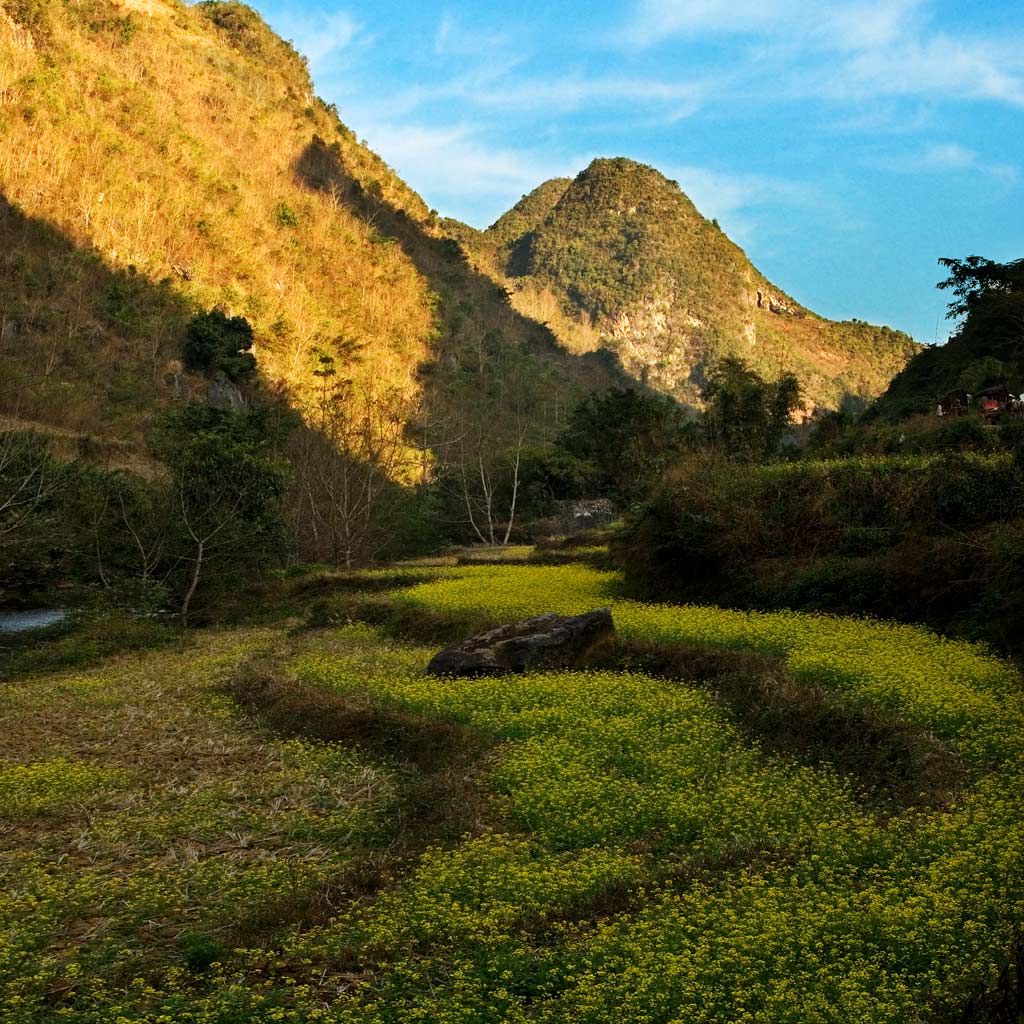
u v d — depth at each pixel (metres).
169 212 80.75
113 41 105.44
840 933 5.54
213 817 8.45
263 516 25.88
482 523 51.53
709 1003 4.79
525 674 13.67
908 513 18.23
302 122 134.38
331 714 11.62
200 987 5.52
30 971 5.50
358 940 5.91
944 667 12.27
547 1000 5.09
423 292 109.88
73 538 24.16
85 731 11.85
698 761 9.45
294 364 73.88
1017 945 4.83
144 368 60.06
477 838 7.67
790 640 14.48
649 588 21.02
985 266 55.41
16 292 61.78
